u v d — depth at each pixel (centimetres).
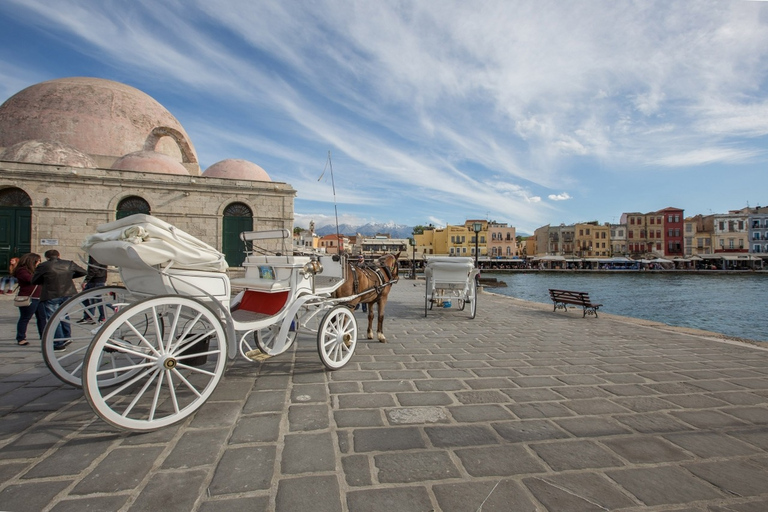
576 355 654
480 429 350
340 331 545
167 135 2458
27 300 691
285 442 321
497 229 8681
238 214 2173
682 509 241
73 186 1867
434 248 8919
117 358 583
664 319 2373
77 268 740
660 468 289
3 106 2338
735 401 434
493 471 280
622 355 658
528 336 834
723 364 601
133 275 408
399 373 529
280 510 232
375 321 1030
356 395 438
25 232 1820
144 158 2097
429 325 977
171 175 2022
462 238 8556
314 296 533
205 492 250
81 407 396
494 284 4134
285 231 530
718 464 297
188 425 353
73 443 317
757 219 8094
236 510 231
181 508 233
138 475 269
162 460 290
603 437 339
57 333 669
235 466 282
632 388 476
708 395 454
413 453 304
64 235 1850
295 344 718
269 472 274
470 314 1213
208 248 425
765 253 7931
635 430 355
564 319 1135
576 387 477
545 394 449
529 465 289
